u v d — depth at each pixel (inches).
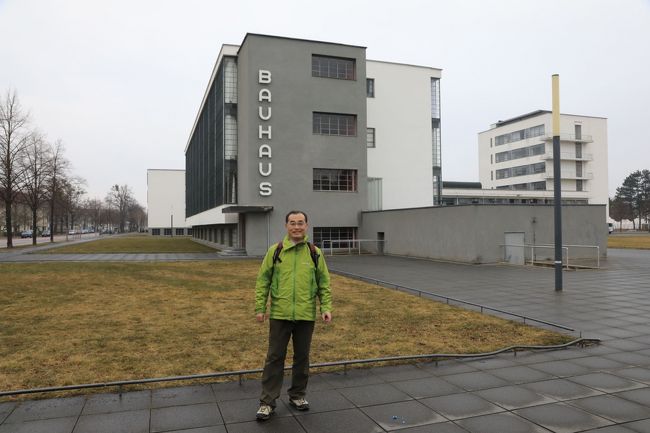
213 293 477.1
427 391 196.7
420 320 337.7
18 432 156.3
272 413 172.6
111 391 193.6
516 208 843.4
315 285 177.6
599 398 188.4
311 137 1120.2
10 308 389.1
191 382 204.5
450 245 871.1
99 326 319.3
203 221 1615.4
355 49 1162.0
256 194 1077.1
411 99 1362.0
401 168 1341.0
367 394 193.3
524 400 186.7
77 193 2348.7
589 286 529.0
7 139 1364.4
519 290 502.0
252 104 1079.0
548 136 2910.9
